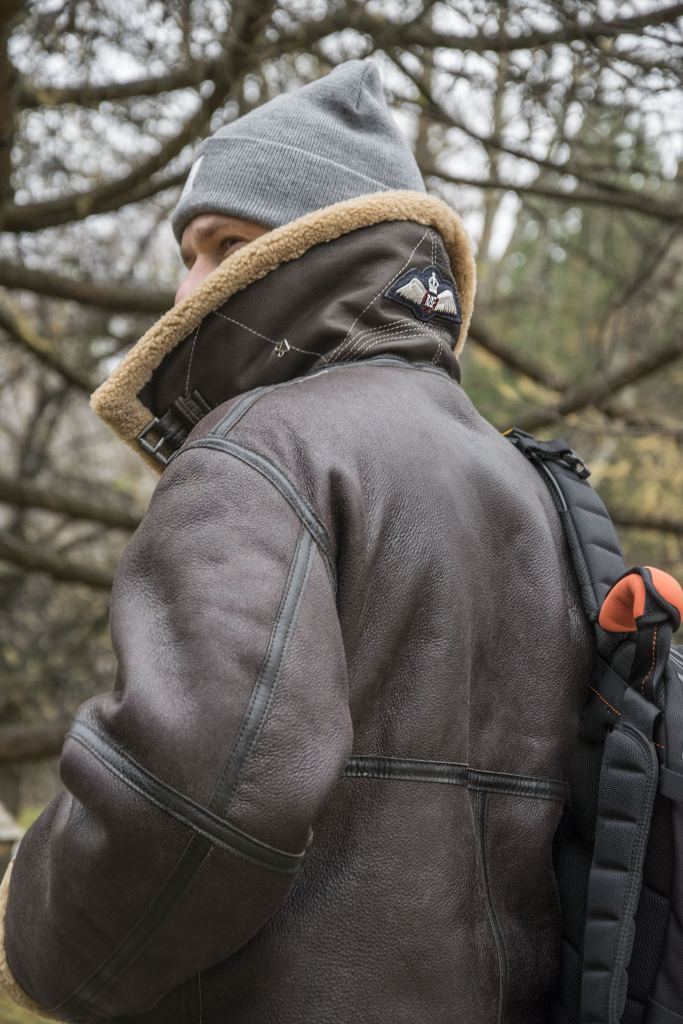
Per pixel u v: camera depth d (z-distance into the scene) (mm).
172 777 840
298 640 882
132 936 875
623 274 5293
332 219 1101
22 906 942
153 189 4172
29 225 4164
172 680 863
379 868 961
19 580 7203
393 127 1278
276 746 852
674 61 3080
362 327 1117
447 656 1008
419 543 1006
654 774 1015
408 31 3398
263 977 944
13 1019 2291
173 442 1154
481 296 5863
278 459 962
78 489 7348
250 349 1108
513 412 4746
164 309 4816
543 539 1137
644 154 4281
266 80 3646
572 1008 1061
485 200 5129
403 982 956
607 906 1014
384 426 1036
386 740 981
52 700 7191
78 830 879
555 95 3338
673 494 5062
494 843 1052
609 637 1106
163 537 932
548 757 1089
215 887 850
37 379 6848
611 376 5012
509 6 3031
